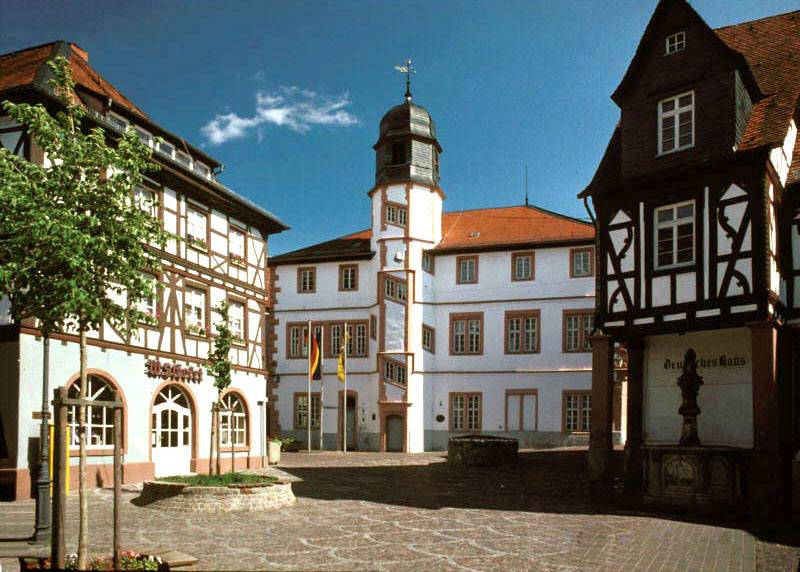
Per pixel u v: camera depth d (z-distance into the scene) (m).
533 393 35.31
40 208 8.79
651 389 18.31
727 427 17.03
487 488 19.28
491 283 36.69
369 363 37.28
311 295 39.03
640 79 17.84
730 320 15.50
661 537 12.00
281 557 9.91
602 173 18.61
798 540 11.91
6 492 15.86
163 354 20.97
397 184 37.09
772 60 18.75
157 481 15.14
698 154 16.48
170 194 21.75
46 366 11.50
